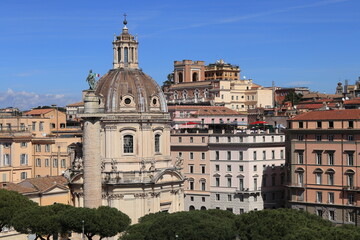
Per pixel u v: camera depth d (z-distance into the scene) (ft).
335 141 497.87
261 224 317.83
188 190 600.80
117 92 479.41
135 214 470.80
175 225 335.88
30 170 540.93
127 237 335.67
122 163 474.49
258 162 575.79
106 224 355.36
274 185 588.50
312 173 510.17
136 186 471.21
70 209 361.92
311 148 510.99
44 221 351.05
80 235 454.40
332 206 496.64
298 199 517.55
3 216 372.17
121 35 499.92
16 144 528.63
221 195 581.53
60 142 537.24
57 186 465.47
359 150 484.74
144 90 485.97
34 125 601.21
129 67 499.92
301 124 517.96
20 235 426.51
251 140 569.64
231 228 335.06
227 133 586.86
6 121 584.40
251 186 569.64
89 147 387.96
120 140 475.31
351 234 290.35
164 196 485.97
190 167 600.39
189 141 600.80
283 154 597.52
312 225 314.96
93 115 386.93
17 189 438.81
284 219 321.32
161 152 490.49
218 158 583.99
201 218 347.36
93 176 388.57
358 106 588.91
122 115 474.90
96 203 389.80
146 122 477.36
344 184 492.13
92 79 393.70
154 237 333.21
